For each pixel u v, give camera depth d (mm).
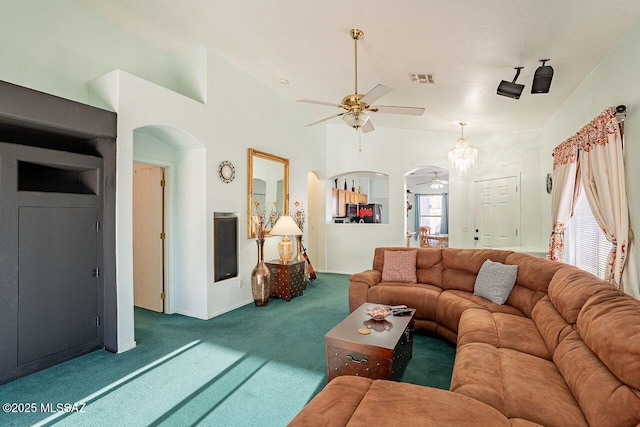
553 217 4070
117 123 2914
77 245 2766
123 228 2939
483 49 2824
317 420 1308
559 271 2510
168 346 3029
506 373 1725
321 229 7070
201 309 3895
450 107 4344
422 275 3924
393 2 2346
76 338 2766
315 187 7133
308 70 3928
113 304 2883
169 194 4070
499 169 5605
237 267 4387
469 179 5992
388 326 2486
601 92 2920
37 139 2729
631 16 2256
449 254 3838
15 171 2402
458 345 2324
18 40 2771
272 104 5094
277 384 2361
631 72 2410
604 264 3176
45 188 2830
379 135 6605
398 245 6484
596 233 3359
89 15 3262
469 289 3500
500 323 2465
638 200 2381
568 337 1843
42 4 2920
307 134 6133
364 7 2459
